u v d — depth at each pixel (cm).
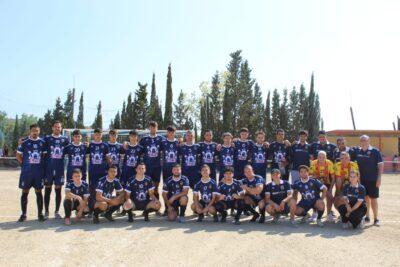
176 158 977
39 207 852
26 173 844
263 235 734
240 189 862
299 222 879
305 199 856
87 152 932
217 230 777
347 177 880
